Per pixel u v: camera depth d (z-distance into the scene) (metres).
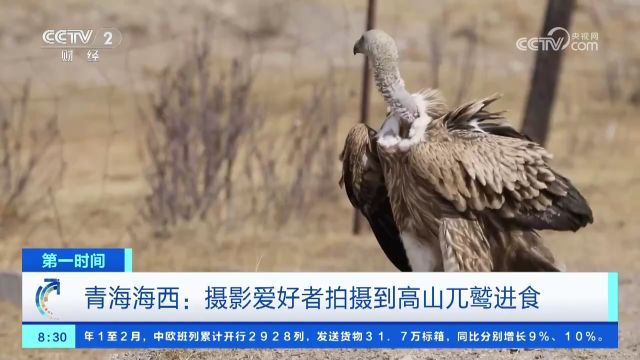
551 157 7.43
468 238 7.36
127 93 24.42
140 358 7.88
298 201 15.25
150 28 27.53
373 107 23.88
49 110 23.36
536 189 7.36
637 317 9.20
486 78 26.23
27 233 14.64
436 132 7.37
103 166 19.53
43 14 27.95
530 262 7.64
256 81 24.94
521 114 23.81
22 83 24.88
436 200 7.38
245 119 15.22
